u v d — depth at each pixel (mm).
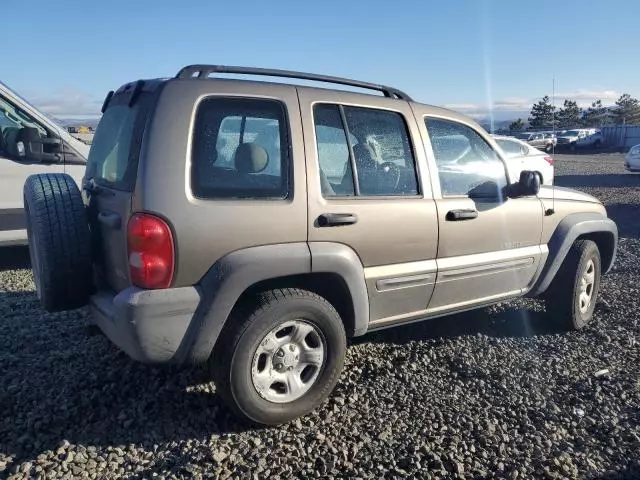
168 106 3074
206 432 3340
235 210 3111
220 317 3094
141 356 3018
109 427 3375
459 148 4258
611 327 5180
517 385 4012
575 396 3852
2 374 4027
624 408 3703
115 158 3438
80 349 4480
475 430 3422
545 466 3074
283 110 3396
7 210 6625
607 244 5520
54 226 3316
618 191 16078
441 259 4012
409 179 3904
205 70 3332
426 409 3658
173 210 2963
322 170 3465
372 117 3805
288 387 3395
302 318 3355
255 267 3129
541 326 5195
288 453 3152
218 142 3188
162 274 2965
